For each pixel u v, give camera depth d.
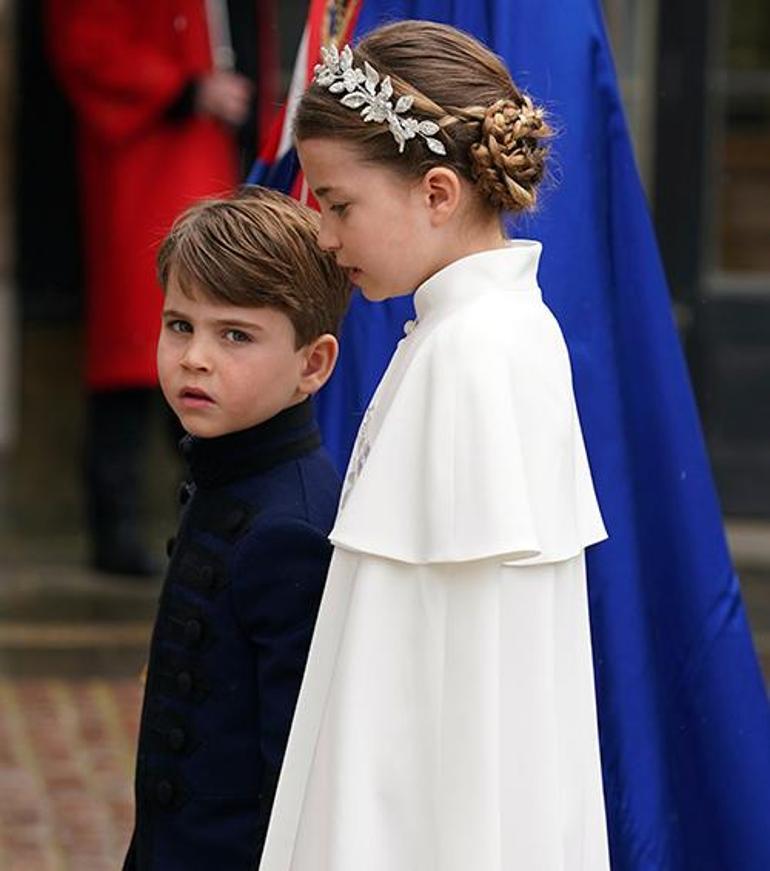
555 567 8.53
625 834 10.46
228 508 9.26
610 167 10.88
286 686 9.02
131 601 24.36
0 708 20.44
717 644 10.76
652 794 10.51
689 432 10.84
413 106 8.34
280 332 9.14
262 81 24.39
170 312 9.23
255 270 9.00
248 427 9.24
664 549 10.84
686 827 10.83
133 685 21.36
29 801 17.86
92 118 24.03
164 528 27.25
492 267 8.46
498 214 8.62
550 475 8.43
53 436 27.62
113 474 25.03
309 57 10.97
